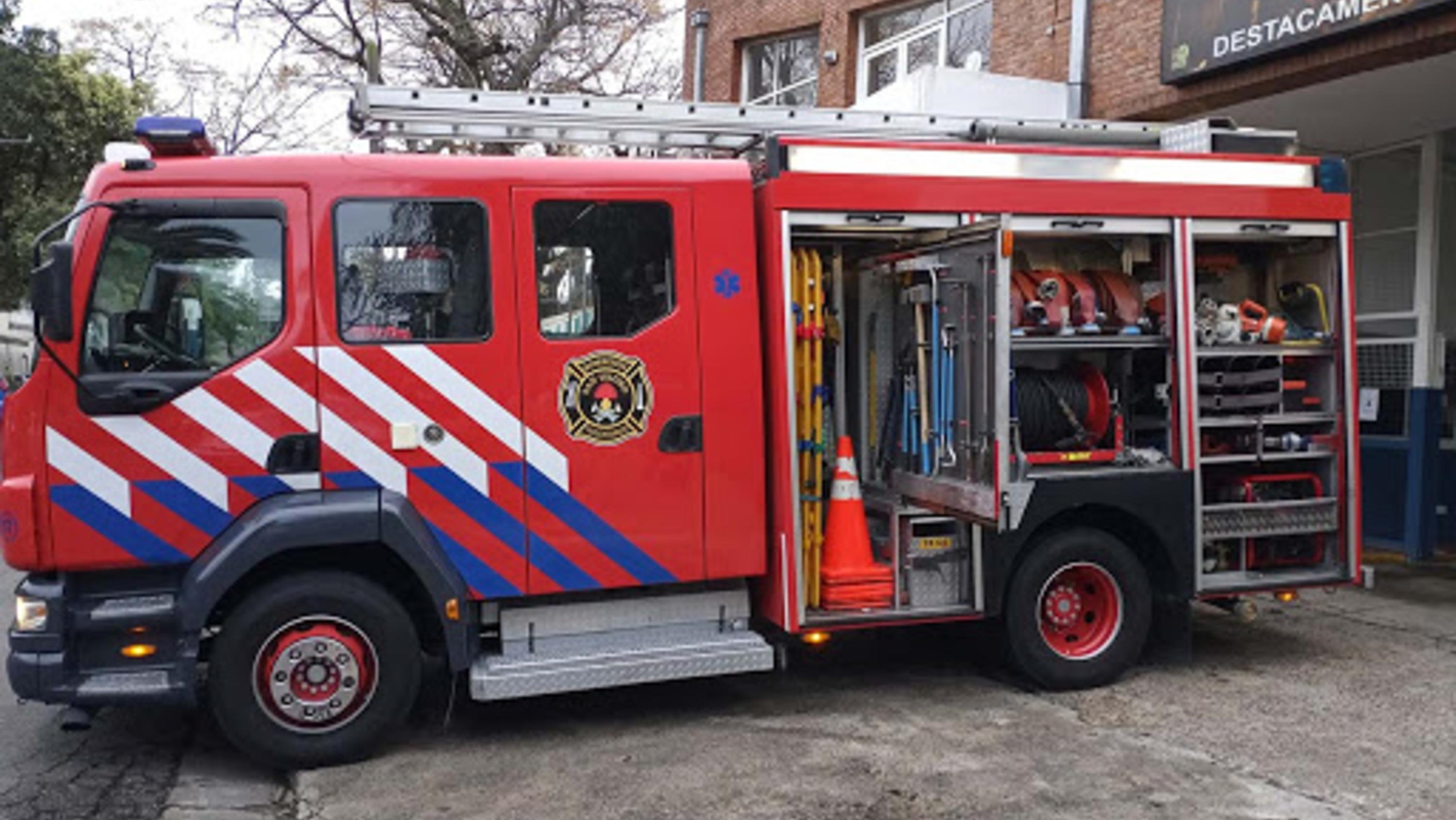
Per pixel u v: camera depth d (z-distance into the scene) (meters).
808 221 5.57
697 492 5.44
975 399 5.62
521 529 5.20
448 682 6.37
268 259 4.94
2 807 4.64
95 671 4.79
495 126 5.89
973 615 5.97
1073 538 6.09
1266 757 5.07
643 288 5.37
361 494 4.98
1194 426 6.25
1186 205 6.24
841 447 5.98
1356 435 6.61
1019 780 4.80
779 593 5.60
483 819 4.45
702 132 6.27
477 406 5.12
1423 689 6.11
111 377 4.75
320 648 4.93
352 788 4.78
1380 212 10.59
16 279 27.64
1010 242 5.28
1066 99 10.36
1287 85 8.54
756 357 5.52
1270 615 7.98
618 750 5.24
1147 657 6.75
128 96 27.61
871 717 5.71
